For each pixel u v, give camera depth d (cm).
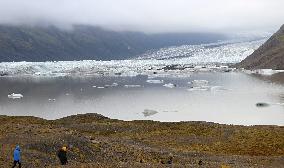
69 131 4950
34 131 4784
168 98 14112
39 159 3612
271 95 14088
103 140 4744
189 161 4128
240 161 4494
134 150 4391
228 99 13462
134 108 11938
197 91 16050
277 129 6338
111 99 14150
